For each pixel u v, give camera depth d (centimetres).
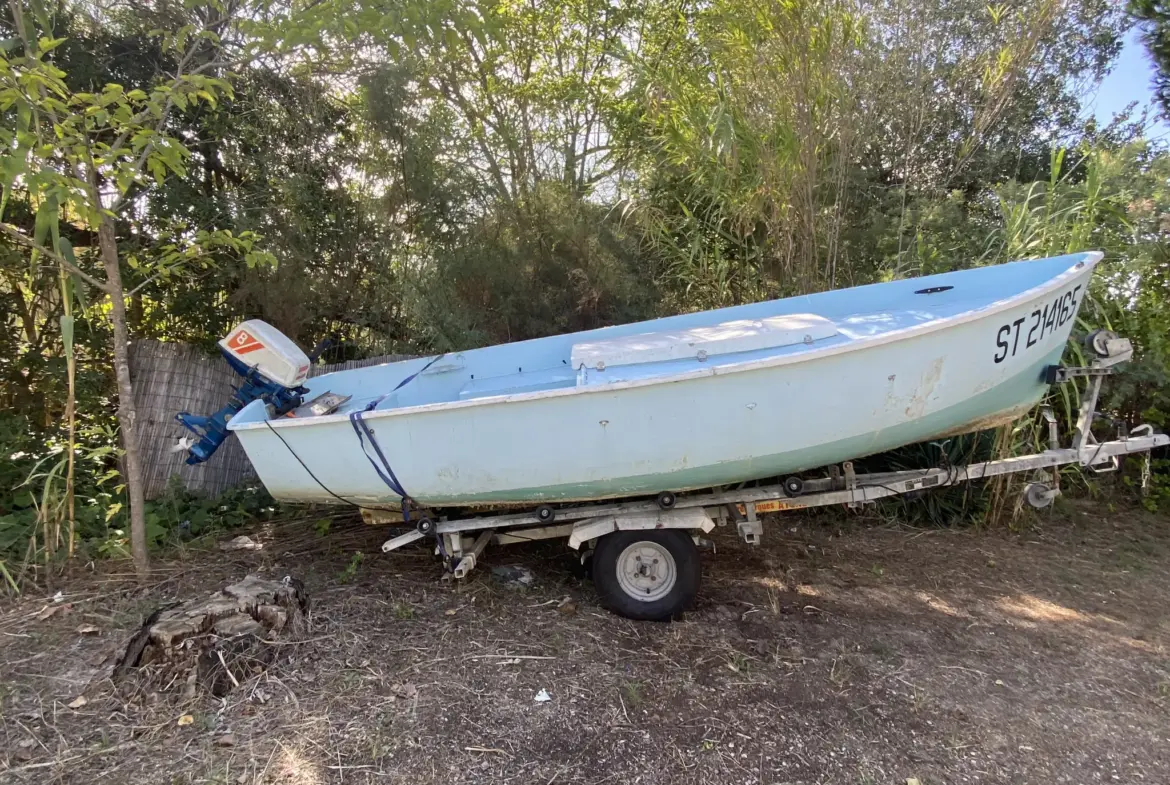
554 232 573
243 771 219
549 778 221
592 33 706
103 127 315
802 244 488
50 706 250
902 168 611
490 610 337
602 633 316
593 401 301
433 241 582
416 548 414
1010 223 480
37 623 310
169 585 354
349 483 336
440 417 311
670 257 555
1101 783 225
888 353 299
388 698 259
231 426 332
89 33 491
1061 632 336
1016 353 317
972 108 605
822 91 458
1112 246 472
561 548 423
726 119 450
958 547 446
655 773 224
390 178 572
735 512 340
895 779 223
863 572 404
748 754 234
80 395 461
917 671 291
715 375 295
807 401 303
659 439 308
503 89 664
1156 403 502
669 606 327
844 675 284
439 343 528
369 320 586
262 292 526
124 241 495
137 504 354
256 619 287
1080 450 333
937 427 326
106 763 222
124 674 262
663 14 662
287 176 533
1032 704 270
